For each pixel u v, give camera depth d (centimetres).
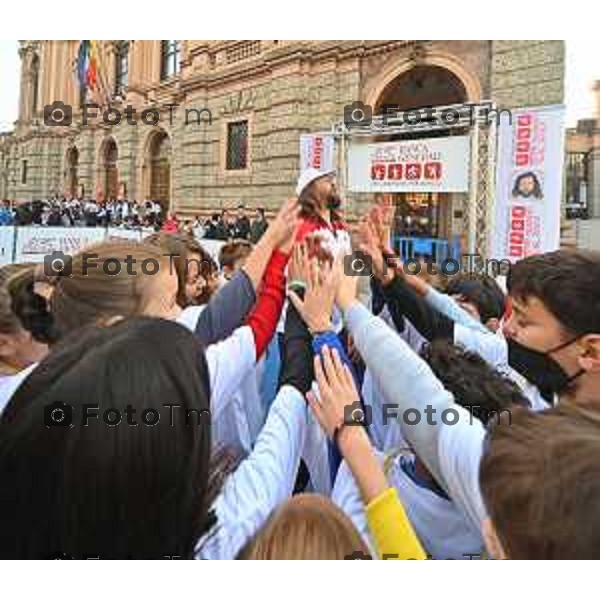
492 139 797
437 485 163
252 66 1542
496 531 95
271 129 1499
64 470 97
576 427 97
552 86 1119
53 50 2920
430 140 843
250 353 161
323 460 188
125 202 1877
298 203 210
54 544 99
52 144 2930
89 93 2523
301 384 169
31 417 100
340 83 1423
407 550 126
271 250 188
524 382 214
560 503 86
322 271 178
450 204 1316
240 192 1588
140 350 105
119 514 99
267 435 147
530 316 166
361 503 154
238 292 180
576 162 1778
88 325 139
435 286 319
